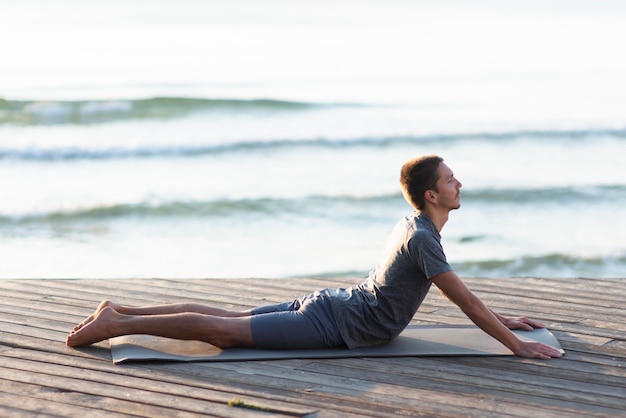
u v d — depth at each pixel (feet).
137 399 15.01
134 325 17.44
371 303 17.51
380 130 68.90
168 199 48.55
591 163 59.21
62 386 15.65
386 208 47.80
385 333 17.70
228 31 143.43
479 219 45.06
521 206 47.91
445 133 65.41
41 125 69.51
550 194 50.26
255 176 55.47
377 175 55.88
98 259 37.19
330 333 17.54
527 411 14.55
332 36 138.62
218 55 116.37
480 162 59.57
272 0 180.65
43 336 18.78
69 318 20.36
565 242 40.60
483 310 17.15
